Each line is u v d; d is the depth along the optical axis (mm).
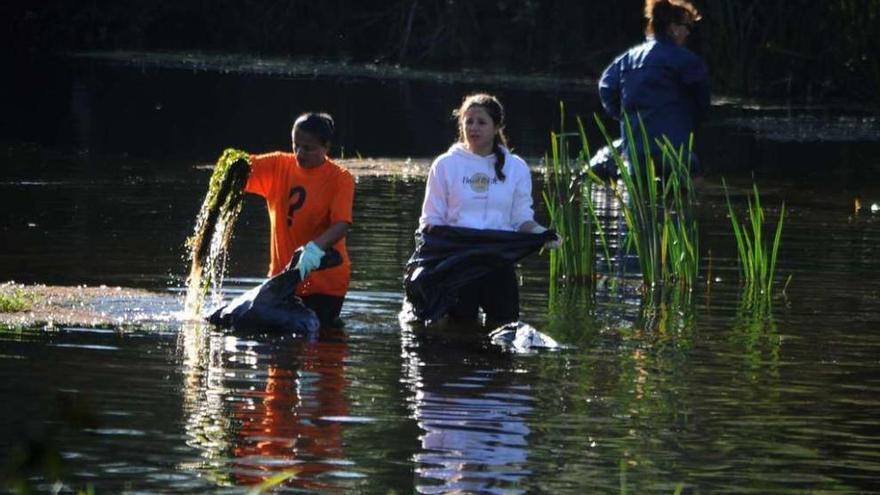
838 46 66938
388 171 37844
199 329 18875
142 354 17297
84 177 34750
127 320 19188
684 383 16781
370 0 85188
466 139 21188
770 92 68375
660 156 34812
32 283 21422
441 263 20266
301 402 15406
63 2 85438
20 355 16969
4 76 64812
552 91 67188
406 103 58156
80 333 18266
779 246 27500
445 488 12734
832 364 17938
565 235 23703
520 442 14203
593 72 78312
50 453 7797
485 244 20406
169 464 13172
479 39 80938
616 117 35969
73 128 46219
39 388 15508
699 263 25453
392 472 13125
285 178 20703
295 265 19531
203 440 13914
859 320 20719
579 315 20812
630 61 35438
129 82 63969
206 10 86062
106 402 15086
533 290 22828
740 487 13070
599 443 14258
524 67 79750
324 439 14094
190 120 49531
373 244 25984
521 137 47594
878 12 66125
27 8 85438
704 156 43656
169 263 23469
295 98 58688
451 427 14641
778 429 14984
